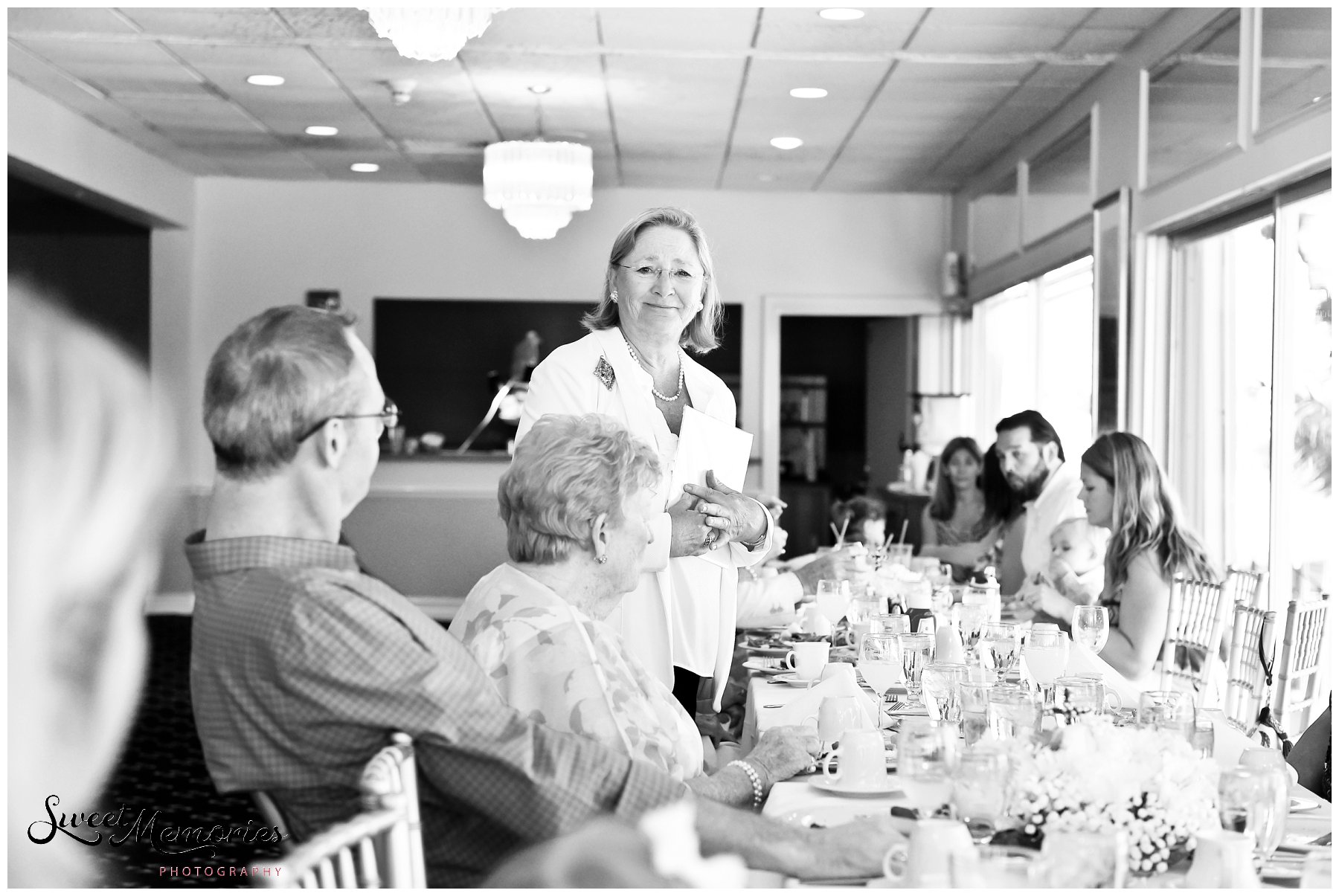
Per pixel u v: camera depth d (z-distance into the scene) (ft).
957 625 11.42
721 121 25.77
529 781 4.96
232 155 29.76
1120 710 8.13
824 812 6.10
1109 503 12.73
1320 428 15.28
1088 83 22.54
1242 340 17.65
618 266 9.60
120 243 31.60
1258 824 5.22
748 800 6.85
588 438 6.66
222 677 4.93
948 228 33.35
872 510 20.51
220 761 4.98
